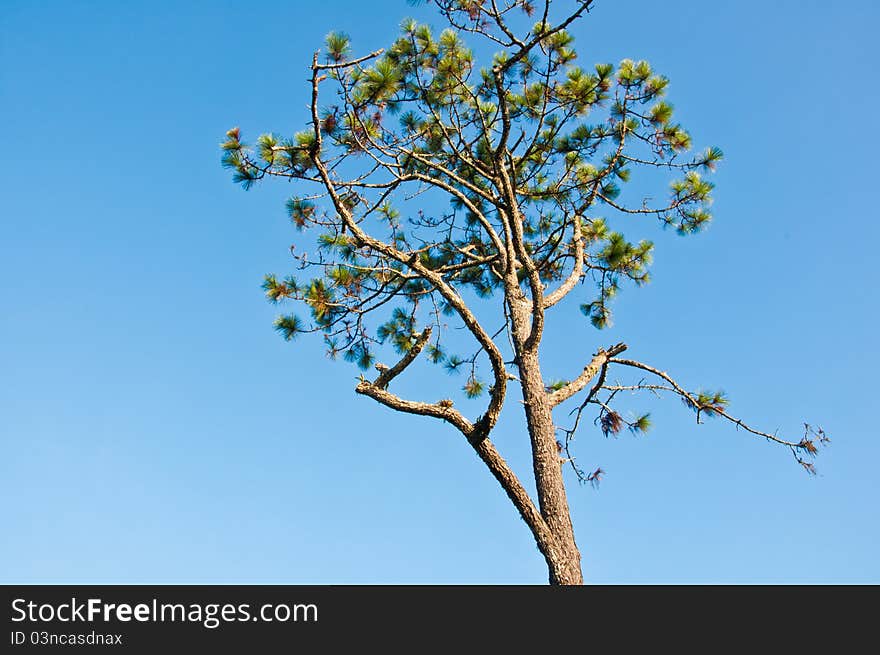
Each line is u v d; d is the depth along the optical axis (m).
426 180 8.10
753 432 8.41
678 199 9.72
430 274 7.66
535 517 6.61
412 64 8.32
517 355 7.58
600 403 8.66
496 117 8.58
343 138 7.83
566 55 8.54
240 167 7.41
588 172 9.70
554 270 10.30
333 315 8.88
